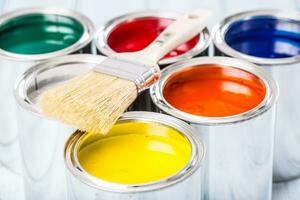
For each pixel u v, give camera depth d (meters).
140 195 1.51
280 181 2.06
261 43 2.14
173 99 1.85
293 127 1.98
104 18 2.74
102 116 1.61
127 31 2.14
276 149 2.00
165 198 1.53
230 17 2.13
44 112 1.66
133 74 1.74
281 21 2.13
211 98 1.85
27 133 1.79
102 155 1.67
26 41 2.15
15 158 2.08
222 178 1.76
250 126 1.72
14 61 1.92
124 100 1.67
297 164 2.04
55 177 1.82
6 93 1.97
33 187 1.88
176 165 1.64
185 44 2.06
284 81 1.91
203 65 1.91
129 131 1.72
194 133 1.67
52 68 1.91
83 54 1.93
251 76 1.88
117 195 1.51
